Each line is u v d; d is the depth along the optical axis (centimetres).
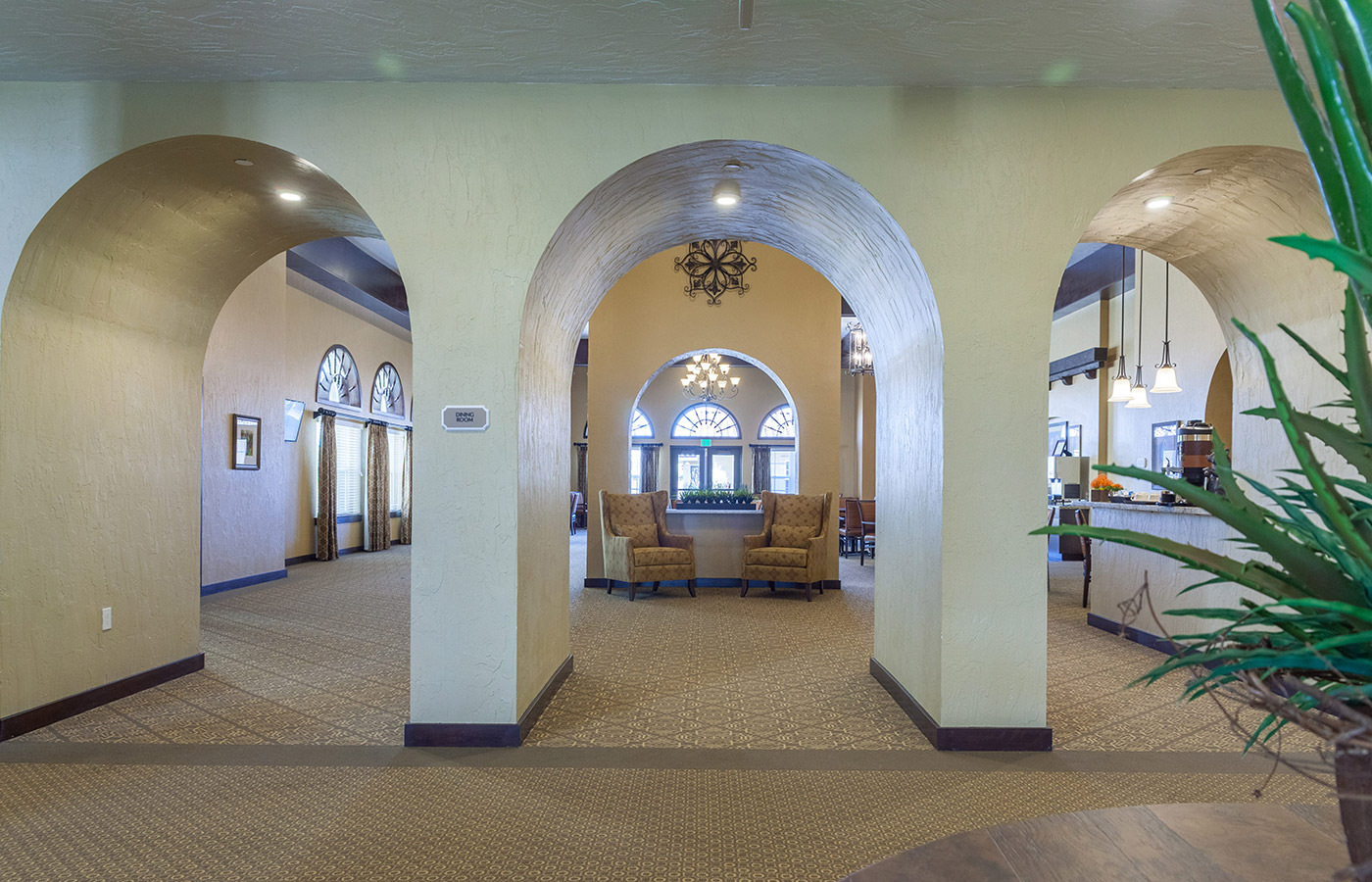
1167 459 909
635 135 354
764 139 352
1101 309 1061
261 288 887
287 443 1056
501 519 352
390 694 426
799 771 320
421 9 293
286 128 351
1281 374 439
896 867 90
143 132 348
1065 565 1102
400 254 354
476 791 298
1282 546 70
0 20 299
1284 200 378
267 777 311
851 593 811
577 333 473
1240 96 346
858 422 1648
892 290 409
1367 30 53
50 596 374
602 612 689
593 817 277
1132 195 387
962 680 348
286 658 511
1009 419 350
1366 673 60
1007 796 296
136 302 421
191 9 293
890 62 329
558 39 315
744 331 872
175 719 381
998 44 313
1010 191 351
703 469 1917
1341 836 96
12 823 269
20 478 359
